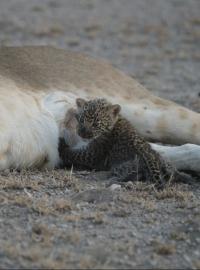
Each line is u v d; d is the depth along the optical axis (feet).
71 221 30.01
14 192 33.35
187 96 61.46
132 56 81.92
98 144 37.09
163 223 30.32
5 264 26.32
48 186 34.55
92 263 26.45
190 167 38.17
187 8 116.57
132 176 34.99
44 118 40.42
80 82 44.50
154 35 94.63
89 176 36.29
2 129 37.11
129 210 31.55
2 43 84.89
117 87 45.16
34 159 38.91
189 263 27.14
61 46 85.61
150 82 68.59
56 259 26.71
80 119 36.47
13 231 28.94
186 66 77.87
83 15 107.86
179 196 33.17
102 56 81.66
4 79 40.91
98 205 31.83
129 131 36.22
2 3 115.65
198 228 29.76
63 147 39.68
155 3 121.19
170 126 43.32
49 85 43.24
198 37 93.25
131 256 27.32
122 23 102.01
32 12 108.68
